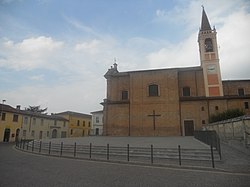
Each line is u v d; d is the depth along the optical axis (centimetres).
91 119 7906
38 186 794
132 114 4069
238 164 1280
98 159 1614
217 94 3866
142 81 4172
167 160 1498
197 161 1421
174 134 3819
